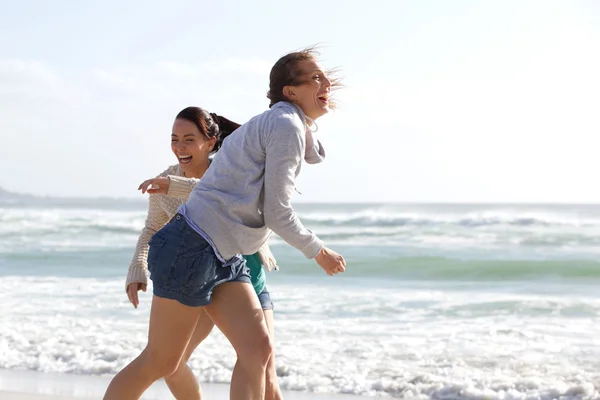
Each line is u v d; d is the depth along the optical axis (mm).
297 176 3156
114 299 9750
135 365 3252
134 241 20875
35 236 21828
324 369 6102
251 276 3609
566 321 8438
